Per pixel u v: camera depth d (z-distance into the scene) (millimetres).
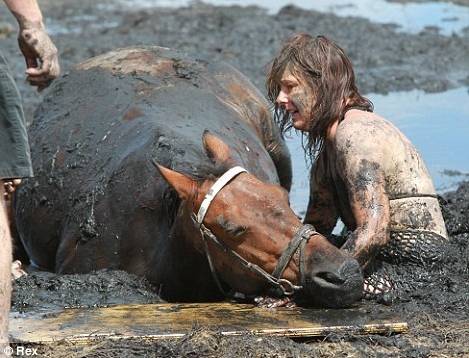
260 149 12703
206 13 28906
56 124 13430
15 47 25266
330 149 10852
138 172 11453
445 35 25828
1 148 8562
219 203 9875
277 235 9805
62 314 10125
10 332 9602
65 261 12047
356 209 10367
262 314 9906
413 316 9922
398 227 10719
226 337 9359
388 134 10609
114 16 29469
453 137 17266
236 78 14219
